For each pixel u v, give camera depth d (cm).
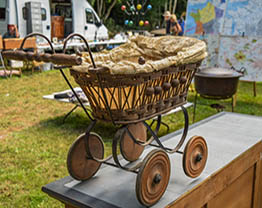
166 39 233
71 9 1297
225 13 642
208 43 661
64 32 1318
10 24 1039
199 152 204
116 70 159
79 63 144
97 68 156
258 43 610
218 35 649
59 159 367
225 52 646
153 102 189
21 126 482
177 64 187
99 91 178
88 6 1327
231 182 238
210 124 323
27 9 1084
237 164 242
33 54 157
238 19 631
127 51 228
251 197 281
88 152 197
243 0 621
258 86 794
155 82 185
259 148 277
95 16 1365
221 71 444
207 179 206
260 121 336
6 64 976
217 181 218
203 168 210
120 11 2148
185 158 193
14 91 701
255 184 280
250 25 620
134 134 235
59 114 535
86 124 482
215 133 295
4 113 545
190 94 694
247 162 257
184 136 221
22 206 282
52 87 746
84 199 185
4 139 428
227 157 240
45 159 367
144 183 167
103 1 2061
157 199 177
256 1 609
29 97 653
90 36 1339
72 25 1263
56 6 1332
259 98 666
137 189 165
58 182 206
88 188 199
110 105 176
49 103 604
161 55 229
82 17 1289
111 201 183
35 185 313
